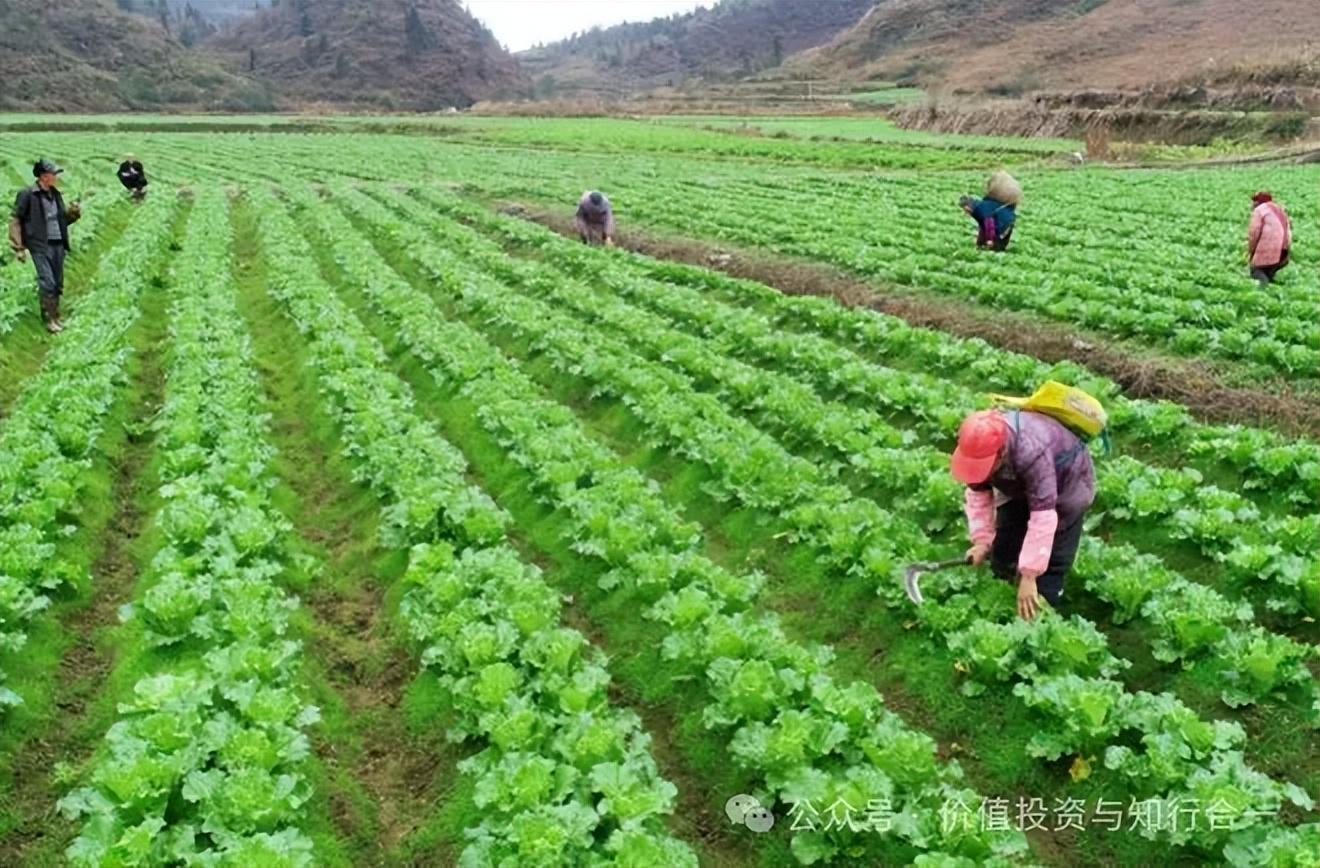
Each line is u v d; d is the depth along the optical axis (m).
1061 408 8.18
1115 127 61.47
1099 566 9.47
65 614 9.84
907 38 155.12
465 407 15.12
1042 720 8.02
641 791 6.99
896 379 14.47
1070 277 19.86
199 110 140.62
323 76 180.88
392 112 147.75
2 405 14.88
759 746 7.47
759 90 139.88
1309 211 27.97
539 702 8.31
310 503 12.88
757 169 46.91
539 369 17.00
